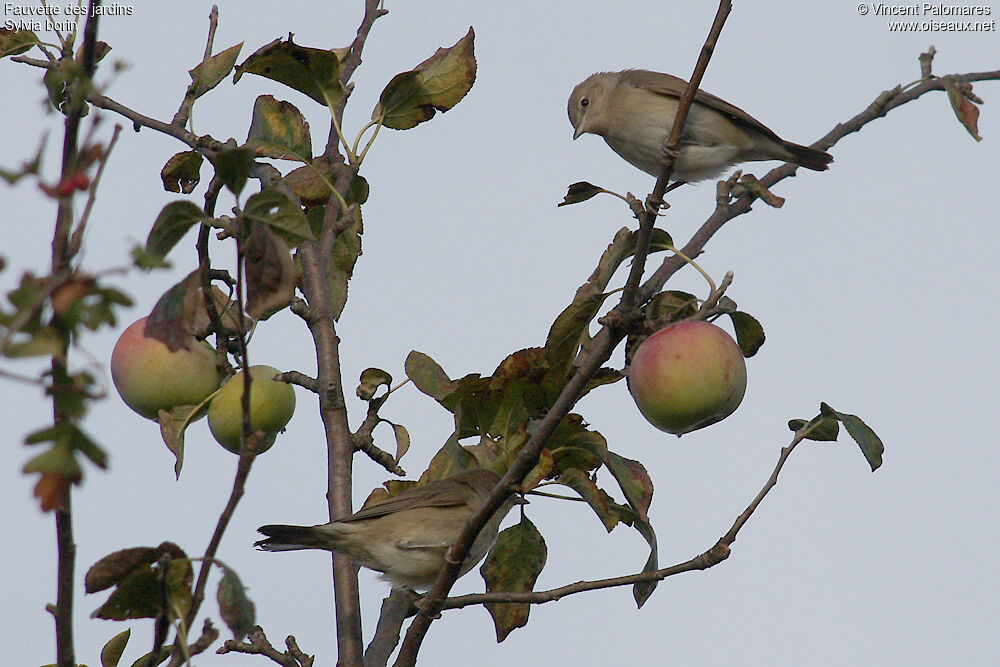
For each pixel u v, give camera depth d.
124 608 7.24
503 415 10.35
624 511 9.97
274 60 10.73
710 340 9.90
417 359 10.41
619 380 10.17
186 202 6.67
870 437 9.64
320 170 11.60
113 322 4.98
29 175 4.86
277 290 6.79
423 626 8.64
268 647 9.37
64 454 5.01
